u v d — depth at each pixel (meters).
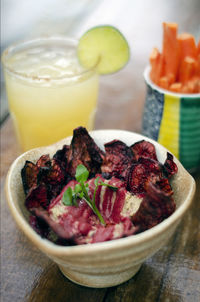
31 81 0.35
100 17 0.66
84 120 0.40
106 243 0.22
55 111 0.37
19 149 0.41
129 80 0.52
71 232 0.24
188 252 0.31
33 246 0.31
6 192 0.25
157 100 0.36
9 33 0.80
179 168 0.28
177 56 0.36
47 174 0.27
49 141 0.40
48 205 0.27
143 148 0.29
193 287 0.28
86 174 0.26
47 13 0.76
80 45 0.38
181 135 0.36
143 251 0.24
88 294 0.28
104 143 0.31
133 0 0.72
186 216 0.34
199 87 0.35
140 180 0.28
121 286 0.28
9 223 0.33
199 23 0.64
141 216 0.25
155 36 0.62
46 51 0.43
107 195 0.28
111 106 0.47
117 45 0.38
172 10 0.69
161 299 0.28
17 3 0.92
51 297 0.28
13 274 0.29
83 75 0.36
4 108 0.49
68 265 0.24
